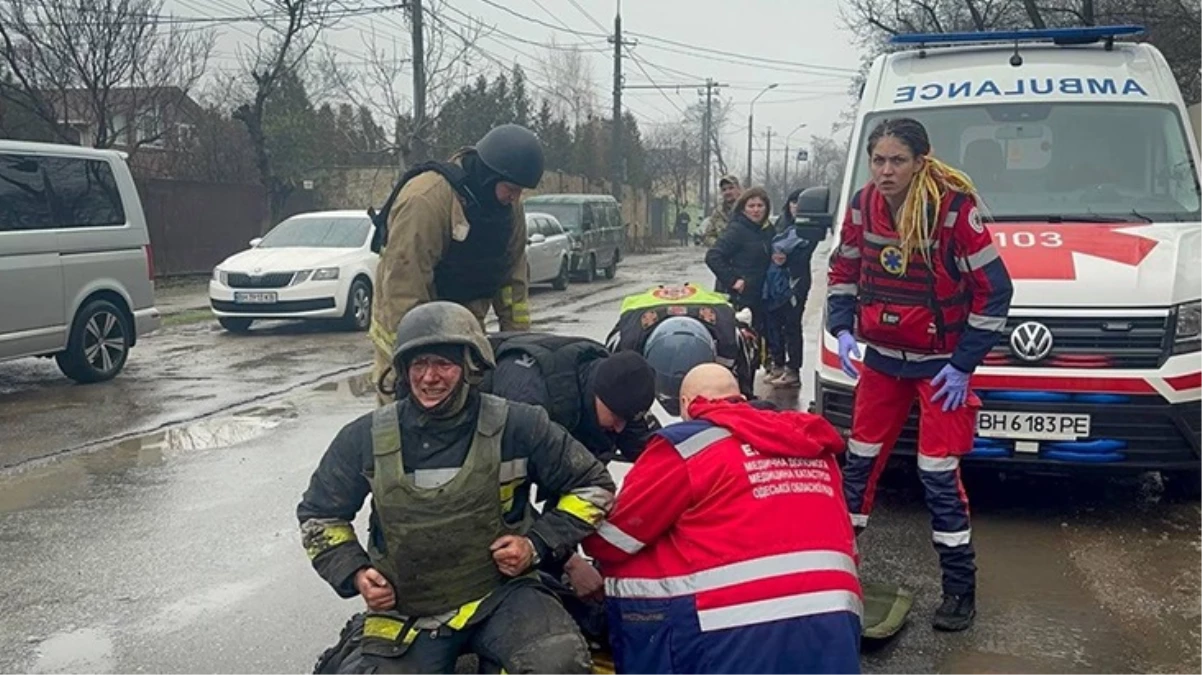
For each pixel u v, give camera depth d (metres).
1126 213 6.19
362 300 14.66
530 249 19.59
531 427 3.25
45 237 9.77
